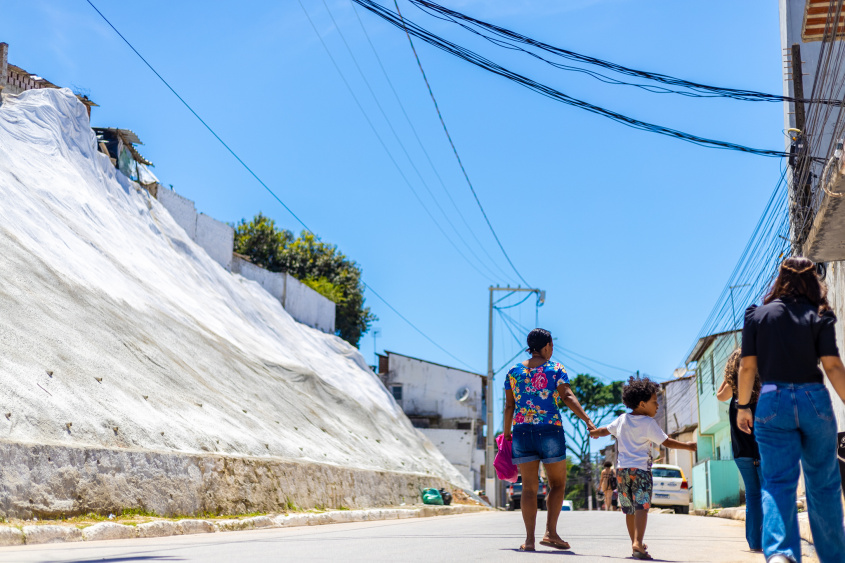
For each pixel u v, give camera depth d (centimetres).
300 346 3094
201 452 1331
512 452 675
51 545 748
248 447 1573
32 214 1823
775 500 391
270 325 2986
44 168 2120
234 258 3341
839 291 1377
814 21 1285
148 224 2577
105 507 996
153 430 1284
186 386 1664
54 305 1479
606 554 659
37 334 1289
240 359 2230
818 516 408
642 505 630
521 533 975
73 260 1805
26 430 994
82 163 2350
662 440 641
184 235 2842
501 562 549
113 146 2720
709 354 3194
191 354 1920
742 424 439
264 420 1888
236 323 2631
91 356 1387
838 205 1039
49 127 2253
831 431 399
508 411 685
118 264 2067
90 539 855
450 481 3075
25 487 875
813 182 1584
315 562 523
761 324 419
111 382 1351
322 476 1728
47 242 1766
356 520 1588
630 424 649
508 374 684
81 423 1119
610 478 2181
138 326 1770
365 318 5131
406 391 4891
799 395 398
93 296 1697
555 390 662
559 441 657
